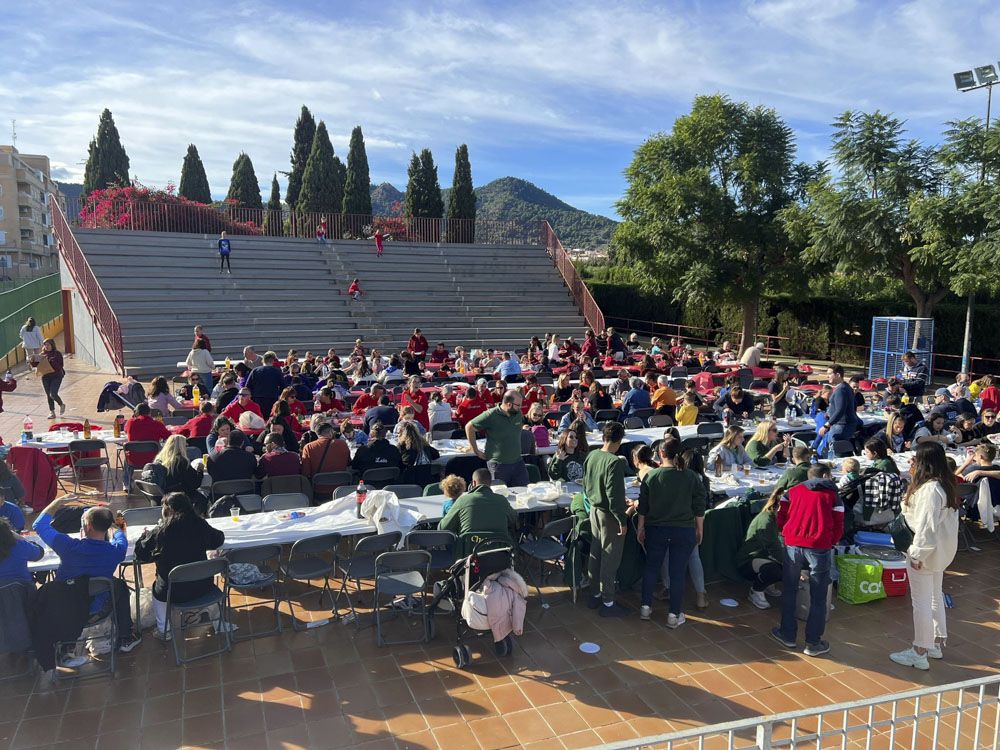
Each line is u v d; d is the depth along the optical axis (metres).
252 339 21.56
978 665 5.48
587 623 6.14
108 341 19.09
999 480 7.67
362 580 7.09
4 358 21.34
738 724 3.03
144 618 6.04
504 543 5.85
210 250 23.77
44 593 5.02
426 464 8.35
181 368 18.92
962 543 8.09
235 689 5.09
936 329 23.19
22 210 76.94
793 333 28.28
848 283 26.42
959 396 11.98
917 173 19.67
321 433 8.16
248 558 5.60
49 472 8.66
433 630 6.00
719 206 24.78
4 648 4.93
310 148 43.09
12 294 24.16
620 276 36.84
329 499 8.09
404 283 26.08
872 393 14.02
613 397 14.15
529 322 26.38
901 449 10.07
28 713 4.80
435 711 4.81
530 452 9.00
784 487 6.07
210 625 5.99
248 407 10.41
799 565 5.62
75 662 5.37
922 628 5.37
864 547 7.04
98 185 40.94
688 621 6.20
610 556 6.16
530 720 4.71
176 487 6.61
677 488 5.95
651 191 25.45
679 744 4.43
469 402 10.93
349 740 4.50
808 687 5.14
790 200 25.36
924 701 4.96
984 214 17.48
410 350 19.20
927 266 19.61
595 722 4.69
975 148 18.67
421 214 38.28
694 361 18.14
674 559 6.00
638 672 5.33
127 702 4.92
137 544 5.43
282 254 24.98
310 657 5.54
